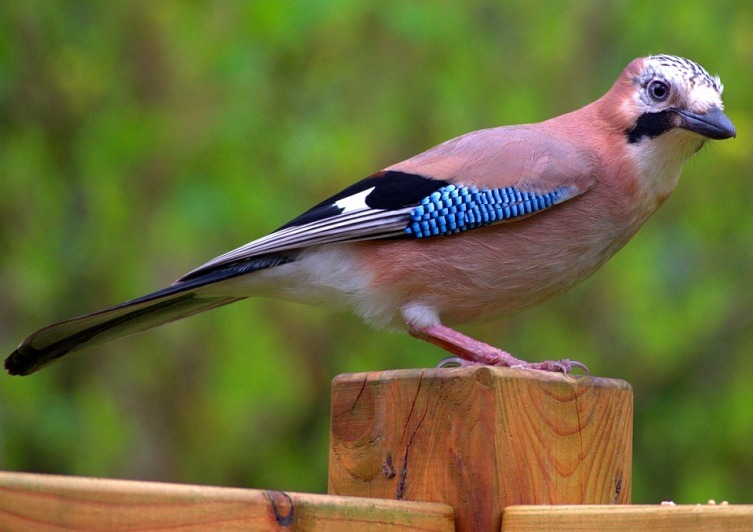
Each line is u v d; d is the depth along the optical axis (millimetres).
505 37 13734
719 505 3557
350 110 13195
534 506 3863
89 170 12820
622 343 12961
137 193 12883
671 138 6258
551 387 4117
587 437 4207
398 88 13305
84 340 5922
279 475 12734
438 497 4051
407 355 12820
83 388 12516
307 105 13273
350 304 6270
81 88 12883
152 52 12961
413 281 6062
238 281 6176
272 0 12797
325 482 12797
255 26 12883
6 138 12602
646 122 6234
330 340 12883
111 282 12570
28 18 12594
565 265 6164
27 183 12594
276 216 12539
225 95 13070
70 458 12109
